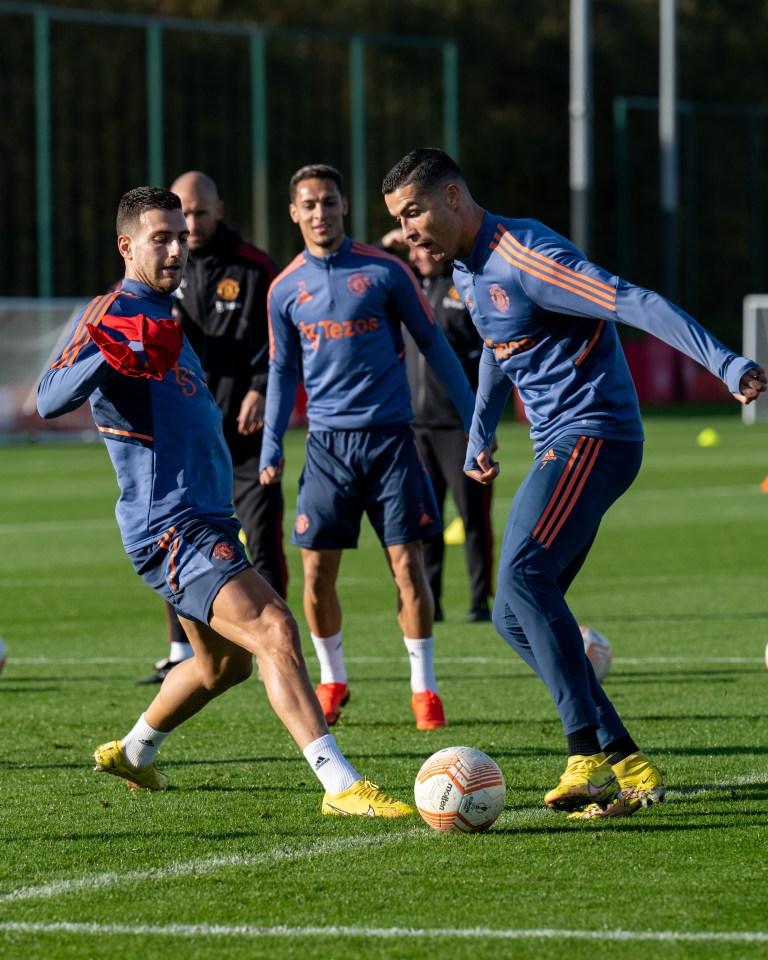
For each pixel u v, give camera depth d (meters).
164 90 138.25
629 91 184.12
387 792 19.25
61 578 42.59
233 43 140.62
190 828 17.39
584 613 35.41
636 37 188.12
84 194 136.00
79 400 16.53
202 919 14.06
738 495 65.00
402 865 15.70
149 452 17.22
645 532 52.06
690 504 61.41
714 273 180.25
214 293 27.84
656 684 26.69
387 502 23.69
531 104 182.12
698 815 17.66
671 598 37.62
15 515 59.69
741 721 23.33
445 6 172.50
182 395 17.34
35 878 15.41
